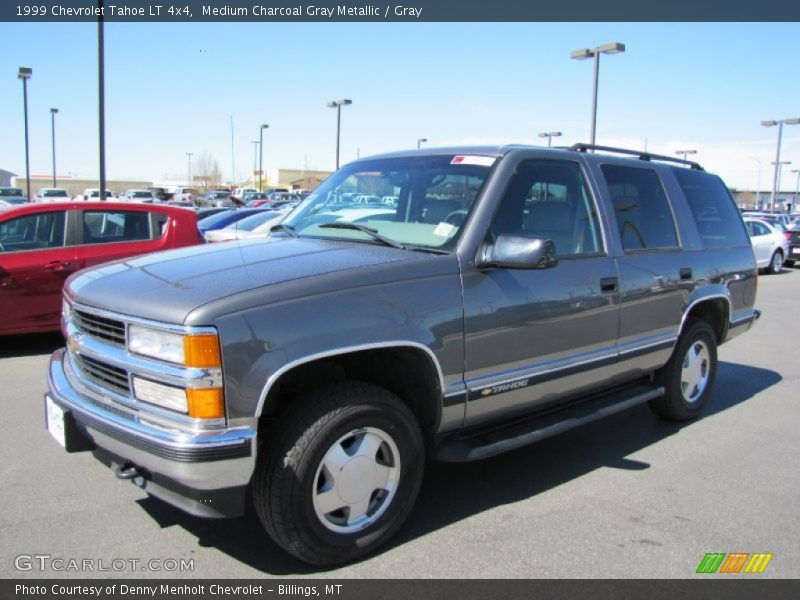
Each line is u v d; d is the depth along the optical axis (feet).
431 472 14.67
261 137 168.45
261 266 10.70
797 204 248.93
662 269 15.80
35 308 24.50
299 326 9.62
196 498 9.38
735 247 19.30
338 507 10.37
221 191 199.00
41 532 11.52
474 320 11.57
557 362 13.30
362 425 10.38
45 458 14.74
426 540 11.55
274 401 10.96
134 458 9.68
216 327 9.03
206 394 9.02
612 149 16.06
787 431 17.79
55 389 11.14
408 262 11.08
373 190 14.08
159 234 27.25
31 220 24.85
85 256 25.34
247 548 11.13
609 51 74.84
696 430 17.76
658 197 16.71
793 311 40.83
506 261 11.36
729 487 14.06
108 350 10.19
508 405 12.60
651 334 15.72
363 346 10.14
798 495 13.71
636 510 12.88
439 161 13.65
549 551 11.26
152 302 9.59
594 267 13.99
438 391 11.32
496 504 13.05
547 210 13.47
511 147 13.30
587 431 17.58
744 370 24.98
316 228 13.52
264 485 9.86
